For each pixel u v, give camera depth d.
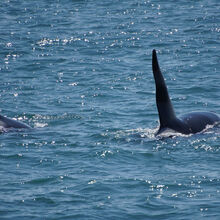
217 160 66.19
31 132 79.75
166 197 56.09
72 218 51.66
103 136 76.88
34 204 54.62
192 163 65.44
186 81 108.88
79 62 128.50
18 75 117.44
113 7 199.75
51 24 173.25
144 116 88.06
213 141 73.25
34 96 101.38
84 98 100.00
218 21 168.00
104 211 53.16
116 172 62.97
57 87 107.75
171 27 162.88
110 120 86.06
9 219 51.31
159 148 70.88
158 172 62.75
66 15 187.75
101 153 69.19
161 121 77.69
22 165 65.56
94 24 171.50
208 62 122.75
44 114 90.00
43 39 153.00
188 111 90.81
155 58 75.88
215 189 57.59
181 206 54.00
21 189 58.25
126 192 57.38
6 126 80.94
